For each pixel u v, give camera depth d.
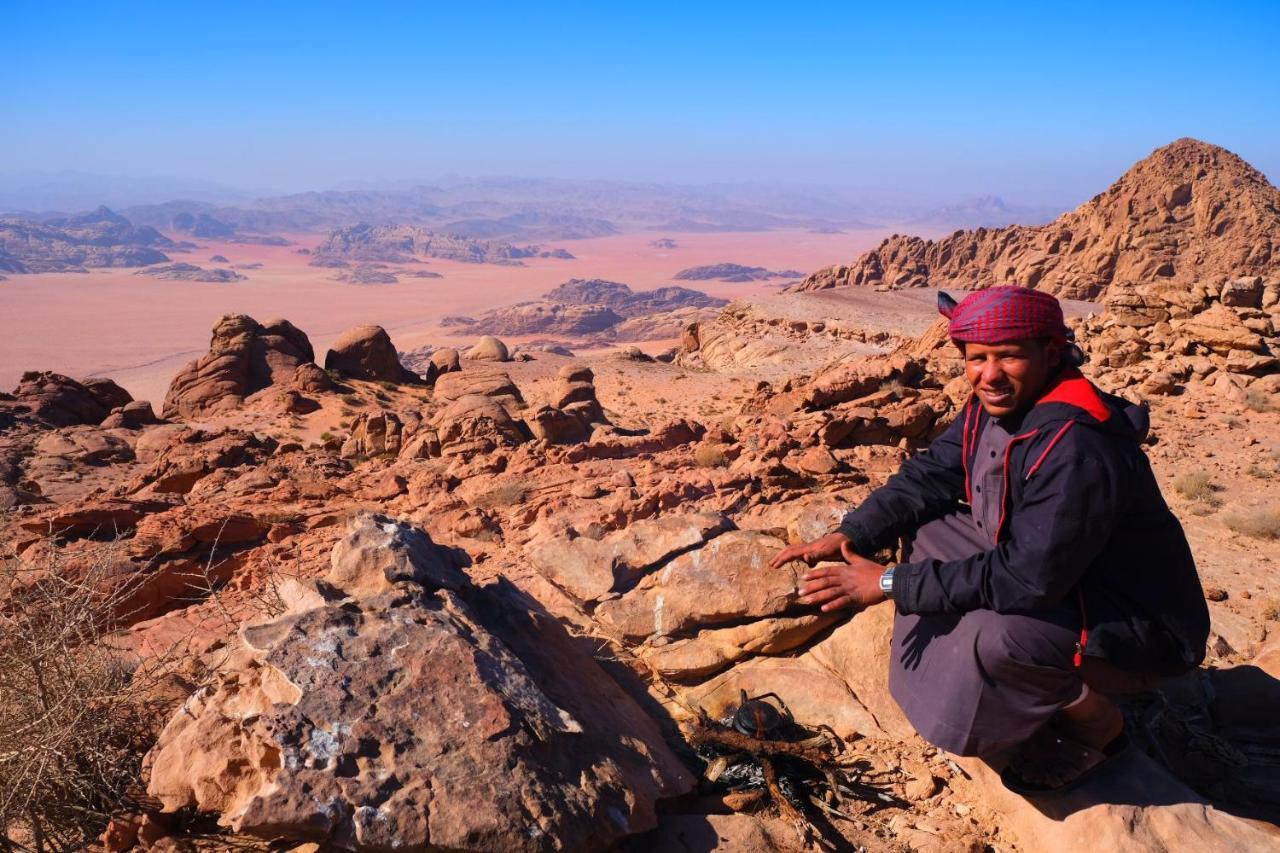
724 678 5.44
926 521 4.10
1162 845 3.62
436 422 22.23
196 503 11.31
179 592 8.27
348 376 66.00
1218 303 27.16
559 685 4.62
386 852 3.35
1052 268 193.12
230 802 3.69
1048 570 3.18
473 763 3.61
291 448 22.92
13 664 4.11
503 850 3.41
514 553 8.19
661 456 13.01
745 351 94.25
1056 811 3.89
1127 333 27.56
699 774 4.65
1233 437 19.83
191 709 4.01
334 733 3.56
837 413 14.54
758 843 4.04
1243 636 9.55
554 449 13.15
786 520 6.75
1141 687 3.56
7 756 3.71
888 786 4.53
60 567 5.12
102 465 41.16
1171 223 185.38
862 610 5.49
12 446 42.34
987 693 3.55
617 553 6.11
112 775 4.04
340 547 4.89
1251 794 4.47
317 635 3.99
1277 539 13.38
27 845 3.98
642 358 98.44
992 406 3.34
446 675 3.90
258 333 64.69
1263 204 181.12
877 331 95.25
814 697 5.17
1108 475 3.11
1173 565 3.34
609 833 3.73
